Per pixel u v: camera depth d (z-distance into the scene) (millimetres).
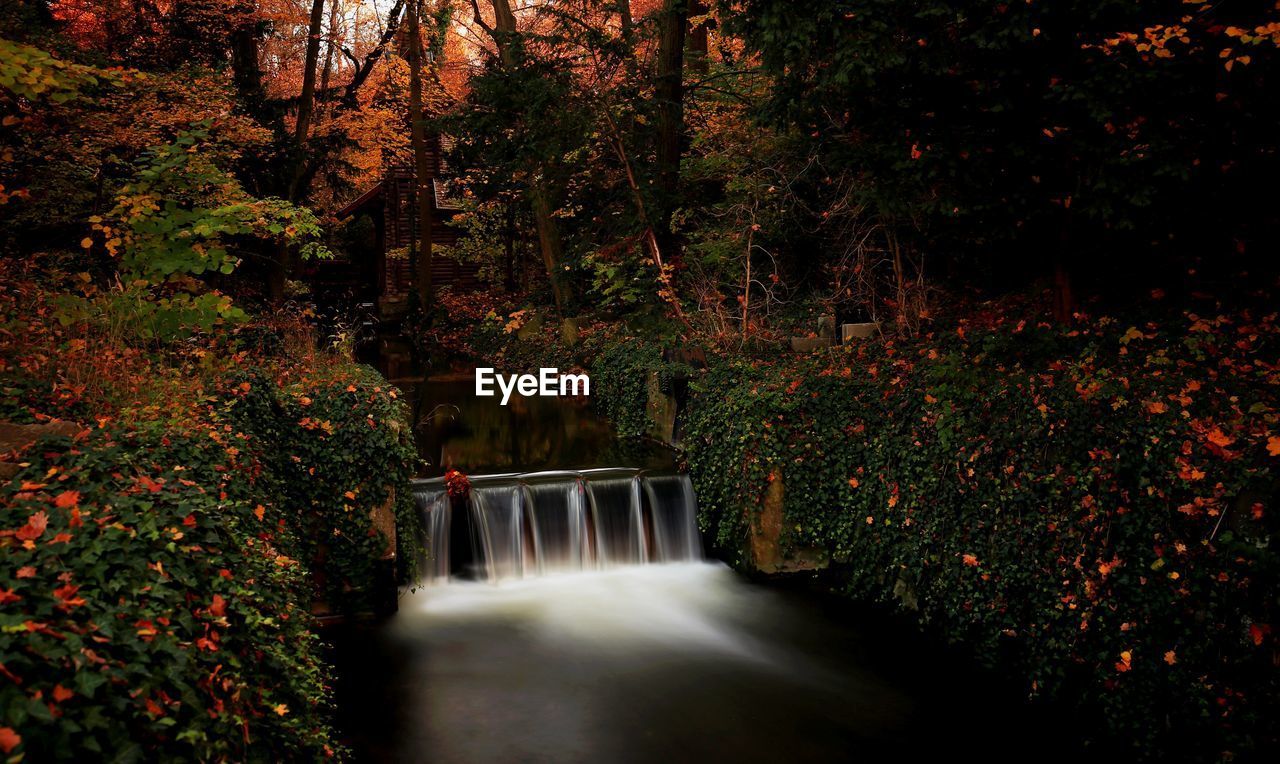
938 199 7840
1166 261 8906
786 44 8102
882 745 6414
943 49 7477
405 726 6633
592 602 9172
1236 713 5211
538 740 6449
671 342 13773
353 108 21156
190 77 14086
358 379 9266
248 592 4332
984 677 7328
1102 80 6547
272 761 3850
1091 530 6227
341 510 8234
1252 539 5176
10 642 2756
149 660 3158
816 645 8117
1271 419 5527
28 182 10836
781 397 9398
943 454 7707
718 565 10188
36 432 4930
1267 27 5691
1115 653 5980
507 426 14562
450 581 9461
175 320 7664
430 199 28312
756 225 13375
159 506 4348
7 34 10742
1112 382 6547
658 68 17406
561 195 20734
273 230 8219
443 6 23203
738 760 6195
